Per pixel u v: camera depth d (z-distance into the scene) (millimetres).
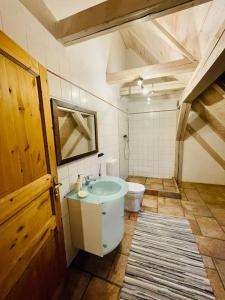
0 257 748
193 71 2049
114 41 2992
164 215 2516
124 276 1508
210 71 1359
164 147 4109
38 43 1182
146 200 3041
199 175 3936
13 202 822
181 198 3105
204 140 3766
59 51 1424
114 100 3033
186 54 1971
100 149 2414
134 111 4195
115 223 1577
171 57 2646
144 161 4332
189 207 2760
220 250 1790
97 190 1897
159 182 3951
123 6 1117
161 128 4055
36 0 1161
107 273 1543
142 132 4223
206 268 1569
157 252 1779
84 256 1751
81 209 1505
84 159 1912
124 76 2453
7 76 810
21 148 911
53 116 1335
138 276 1504
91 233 1521
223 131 3381
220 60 1142
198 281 1442
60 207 1338
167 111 3945
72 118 1660
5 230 780
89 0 1759
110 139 2857
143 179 4176
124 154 3941
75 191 1645
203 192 3385
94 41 2125
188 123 3775
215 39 1163
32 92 1015
